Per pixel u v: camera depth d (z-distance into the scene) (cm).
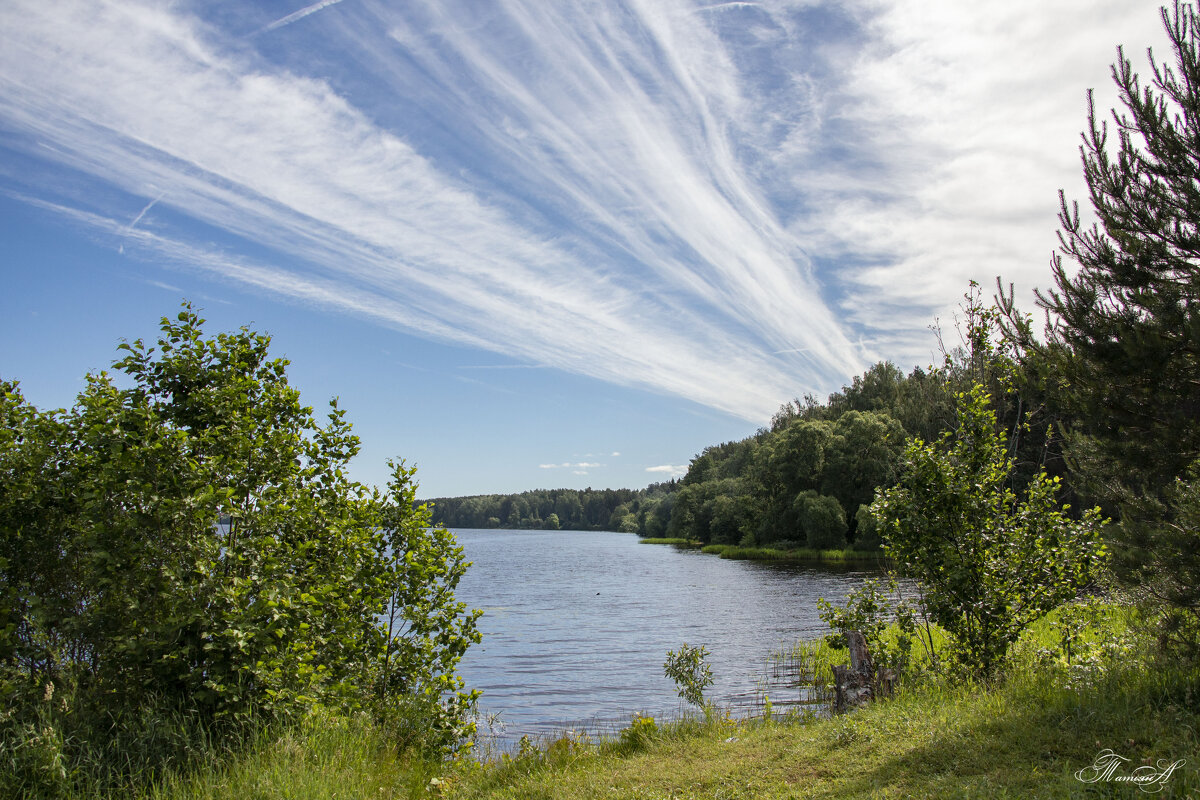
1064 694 704
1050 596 1009
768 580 4428
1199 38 652
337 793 622
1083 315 684
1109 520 800
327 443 992
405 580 972
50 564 715
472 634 991
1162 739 526
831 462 6600
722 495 9075
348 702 837
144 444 707
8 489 709
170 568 693
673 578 4941
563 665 2047
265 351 922
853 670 988
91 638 691
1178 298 638
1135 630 784
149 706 679
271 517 806
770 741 782
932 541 1057
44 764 571
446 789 713
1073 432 796
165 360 839
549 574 5622
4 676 639
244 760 650
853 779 591
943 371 1303
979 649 1007
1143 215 673
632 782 670
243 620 708
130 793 596
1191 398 652
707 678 1228
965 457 1105
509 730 1317
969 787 511
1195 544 644
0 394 754
